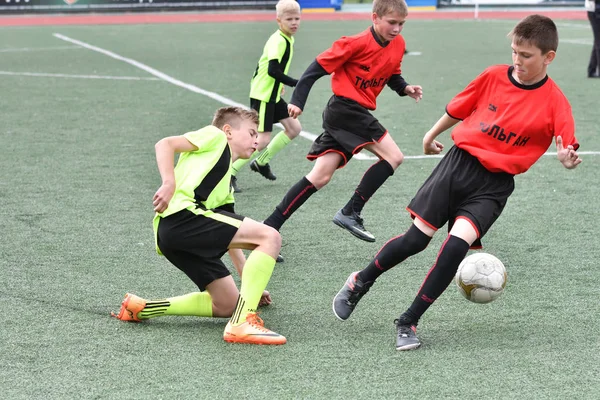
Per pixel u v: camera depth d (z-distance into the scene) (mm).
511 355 7816
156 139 18703
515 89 8023
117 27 50500
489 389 7094
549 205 13344
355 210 11117
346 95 11047
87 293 9477
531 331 8414
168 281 9914
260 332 8062
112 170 15680
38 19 55531
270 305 9180
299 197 11094
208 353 7848
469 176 8086
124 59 34312
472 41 41656
